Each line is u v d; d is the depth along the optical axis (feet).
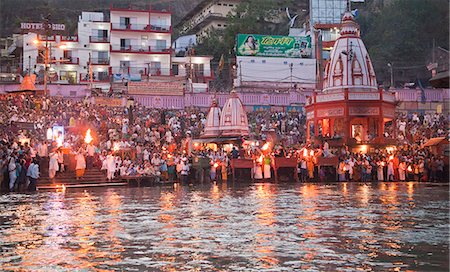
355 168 116.78
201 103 209.05
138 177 101.76
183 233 43.06
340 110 135.64
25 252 35.70
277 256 34.17
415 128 169.89
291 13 367.66
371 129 139.64
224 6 369.91
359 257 33.78
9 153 92.48
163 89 206.80
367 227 45.93
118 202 68.54
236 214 54.85
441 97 209.36
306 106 148.05
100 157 108.37
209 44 333.21
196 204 65.16
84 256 34.42
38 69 264.11
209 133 134.82
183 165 107.14
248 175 114.73
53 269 30.86
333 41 273.33
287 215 53.88
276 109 209.67
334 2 282.77
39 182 98.27
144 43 267.18
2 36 355.36
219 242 39.06
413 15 286.05
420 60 276.00
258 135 147.02
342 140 128.47
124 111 180.75
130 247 37.35
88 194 82.38
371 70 146.72
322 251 35.70
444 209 58.85
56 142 109.91
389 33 285.43
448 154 119.55
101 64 262.88
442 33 281.33
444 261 32.63
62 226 47.09
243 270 30.50
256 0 349.41
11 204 66.44
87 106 178.91
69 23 357.61
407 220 50.34
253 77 249.34
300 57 255.09
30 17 364.79
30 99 174.60
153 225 47.52
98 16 275.59
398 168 117.08
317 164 114.93
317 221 49.55
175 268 31.09
